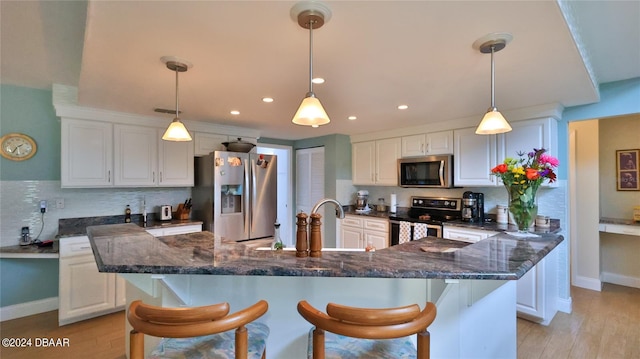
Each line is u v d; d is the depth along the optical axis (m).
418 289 1.50
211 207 3.65
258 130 4.36
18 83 2.87
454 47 1.66
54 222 3.11
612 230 3.54
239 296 1.51
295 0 1.24
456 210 3.82
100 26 1.43
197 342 1.30
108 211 3.44
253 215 3.98
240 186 3.87
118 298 2.99
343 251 1.79
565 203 2.98
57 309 3.08
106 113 3.14
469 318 1.61
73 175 2.98
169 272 1.25
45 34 2.01
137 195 3.65
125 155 3.29
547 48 1.67
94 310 2.87
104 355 2.31
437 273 1.19
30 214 2.98
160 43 1.61
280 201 6.00
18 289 2.94
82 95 2.57
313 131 4.45
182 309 1.02
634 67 2.38
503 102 2.77
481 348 1.69
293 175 5.50
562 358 2.28
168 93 2.51
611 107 2.71
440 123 3.69
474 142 3.40
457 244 2.23
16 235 2.91
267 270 1.22
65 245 2.74
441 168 3.62
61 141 2.92
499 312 1.82
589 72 2.08
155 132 3.50
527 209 2.10
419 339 1.07
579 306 3.18
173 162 3.64
